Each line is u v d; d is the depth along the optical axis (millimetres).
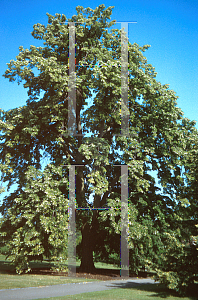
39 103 22531
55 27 23938
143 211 22031
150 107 23078
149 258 20703
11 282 16031
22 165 23125
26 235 19078
